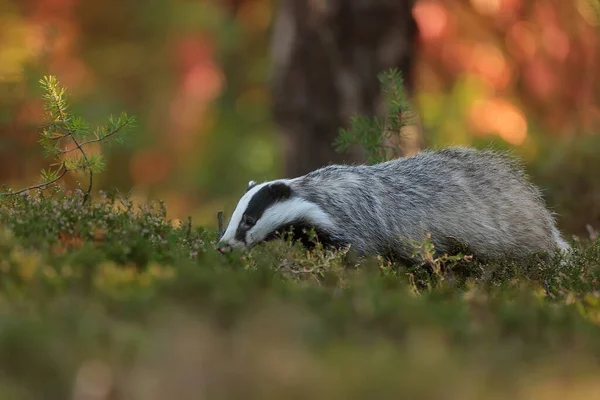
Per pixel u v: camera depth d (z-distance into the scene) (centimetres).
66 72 3309
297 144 2334
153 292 750
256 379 586
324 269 987
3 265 789
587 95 2827
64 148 1347
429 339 688
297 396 577
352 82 2284
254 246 1187
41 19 3459
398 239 1268
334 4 2273
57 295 741
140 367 592
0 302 716
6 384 580
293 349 639
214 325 684
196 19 3675
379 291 841
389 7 2280
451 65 3138
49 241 900
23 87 2202
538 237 1325
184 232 1132
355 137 1570
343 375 599
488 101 3019
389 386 589
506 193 1322
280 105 2341
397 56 2302
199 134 3591
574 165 1992
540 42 2997
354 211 1259
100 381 575
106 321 675
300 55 2311
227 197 3275
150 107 3659
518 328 771
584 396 630
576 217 1898
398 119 1570
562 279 1082
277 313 708
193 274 786
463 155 1355
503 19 3047
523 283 1038
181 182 3472
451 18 3108
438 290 951
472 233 1280
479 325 778
